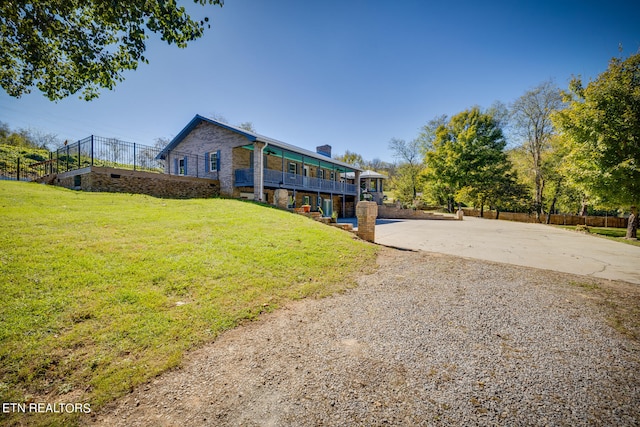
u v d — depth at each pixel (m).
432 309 3.49
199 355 2.36
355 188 26.11
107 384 1.94
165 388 1.94
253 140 14.44
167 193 13.20
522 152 26.55
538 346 2.60
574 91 14.18
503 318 3.23
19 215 5.76
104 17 4.47
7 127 32.41
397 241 9.17
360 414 1.72
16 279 3.13
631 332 2.90
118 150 12.77
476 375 2.14
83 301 2.93
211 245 5.23
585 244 9.71
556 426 1.61
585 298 3.91
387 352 2.47
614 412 1.73
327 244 6.40
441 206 32.97
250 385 2.00
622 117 11.45
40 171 20.06
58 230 5.04
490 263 6.03
